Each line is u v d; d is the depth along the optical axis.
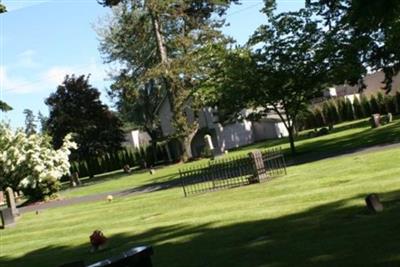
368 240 8.02
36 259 12.83
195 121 53.56
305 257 7.78
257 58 29.53
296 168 21.52
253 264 8.03
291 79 29.23
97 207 23.02
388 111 57.22
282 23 28.84
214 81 30.83
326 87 29.98
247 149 49.75
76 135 60.69
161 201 19.97
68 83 62.50
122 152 67.31
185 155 53.41
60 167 35.69
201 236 11.36
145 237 12.77
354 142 29.44
